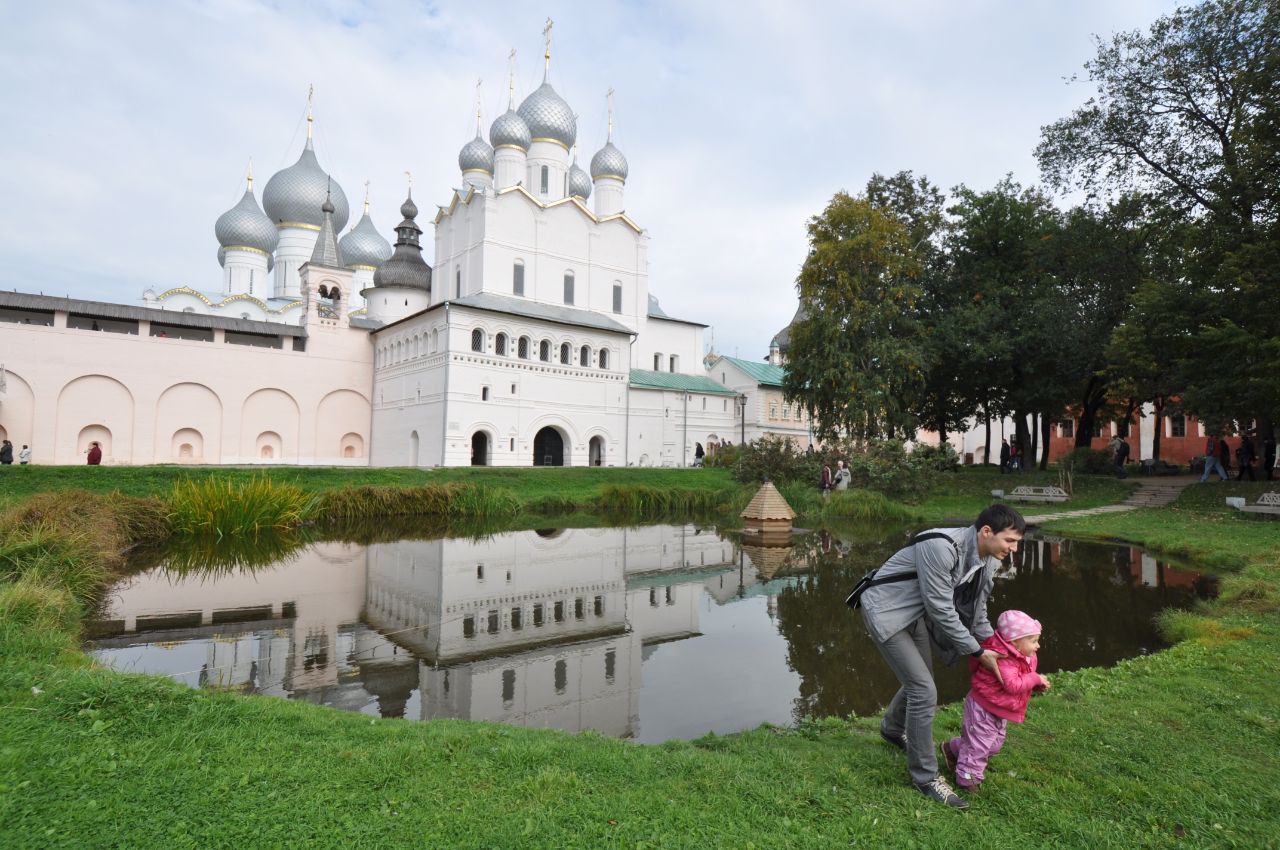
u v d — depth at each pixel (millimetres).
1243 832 3582
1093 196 28859
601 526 22828
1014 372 32469
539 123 51375
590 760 4219
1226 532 16406
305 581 13062
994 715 4023
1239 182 21156
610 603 11414
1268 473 25531
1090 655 8031
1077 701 5680
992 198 33656
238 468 26000
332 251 45562
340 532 20234
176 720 4508
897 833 3477
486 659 8273
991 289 32969
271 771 3848
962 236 35312
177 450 38969
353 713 5410
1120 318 28906
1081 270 29656
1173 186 25953
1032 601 10812
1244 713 5301
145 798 3475
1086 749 4664
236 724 4594
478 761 4133
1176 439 45094
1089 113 27297
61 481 21953
